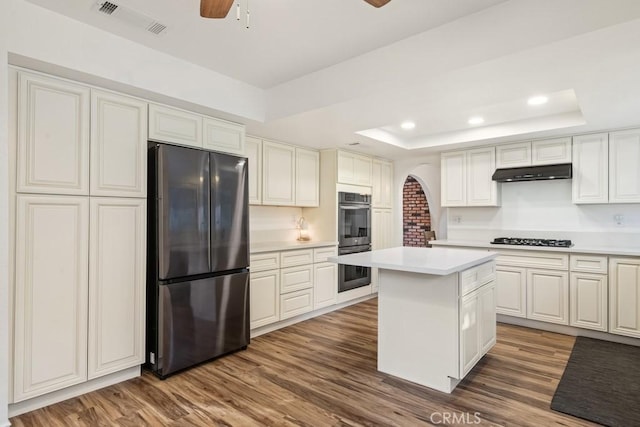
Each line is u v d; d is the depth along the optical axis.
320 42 2.47
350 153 4.89
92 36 2.25
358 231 5.02
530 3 1.93
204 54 2.65
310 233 4.92
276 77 3.10
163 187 2.63
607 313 3.41
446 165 4.86
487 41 2.07
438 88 2.51
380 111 3.04
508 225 4.58
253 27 2.27
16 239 2.08
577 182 3.87
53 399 2.26
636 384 2.50
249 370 2.79
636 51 1.95
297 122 3.40
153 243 2.70
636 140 3.54
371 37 2.41
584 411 2.16
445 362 2.41
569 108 3.49
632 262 3.28
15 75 2.09
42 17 2.05
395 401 2.30
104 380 2.50
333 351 3.19
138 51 2.48
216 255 2.97
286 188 4.34
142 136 2.67
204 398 2.35
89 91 2.39
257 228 4.40
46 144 2.20
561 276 3.66
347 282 4.80
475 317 2.64
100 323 2.43
